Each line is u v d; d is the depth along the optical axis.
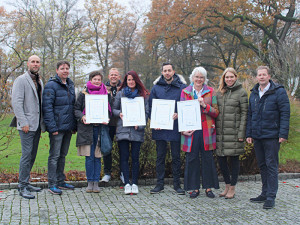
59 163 5.71
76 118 5.53
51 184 5.46
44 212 4.44
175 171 5.70
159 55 36.28
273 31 25.33
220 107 5.39
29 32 26.50
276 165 4.94
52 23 30.30
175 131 5.62
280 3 23.75
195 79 5.45
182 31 26.39
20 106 5.07
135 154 5.73
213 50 33.84
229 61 31.02
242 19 24.81
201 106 5.41
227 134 5.30
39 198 5.12
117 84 6.60
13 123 5.31
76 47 31.70
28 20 29.55
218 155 5.36
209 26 27.05
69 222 4.08
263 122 4.95
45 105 5.25
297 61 14.60
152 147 6.43
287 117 4.81
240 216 4.43
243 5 24.23
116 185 6.17
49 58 28.05
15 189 5.59
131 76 5.71
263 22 24.12
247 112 5.31
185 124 5.36
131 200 5.18
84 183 6.02
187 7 26.03
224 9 24.53
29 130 5.14
